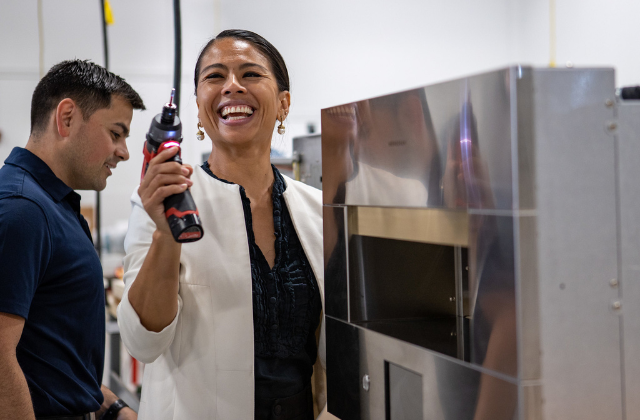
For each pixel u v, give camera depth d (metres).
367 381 0.80
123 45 2.93
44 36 2.82
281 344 1.06
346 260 0.84
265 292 1.05
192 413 0.98
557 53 3.23
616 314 0.58
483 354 0.60
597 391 0.57
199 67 1.13
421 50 3.33
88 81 1.10
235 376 0.99
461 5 3.37
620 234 0.58
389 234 0.76
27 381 1.00
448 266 0.91
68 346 1.05
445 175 0.64
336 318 0.88
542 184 0.55
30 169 1.06
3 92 2.78
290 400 1.06
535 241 0.55
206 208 1.06
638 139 0.58
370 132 0.76
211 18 3.02
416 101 0.68
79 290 1.07
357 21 3.24
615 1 2.88
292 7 3.14
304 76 3.18
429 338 0.75
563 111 0.56
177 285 0.94
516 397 0.55
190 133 2.99
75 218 1.12
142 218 1.05
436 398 0.67
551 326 0.56
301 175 1.67
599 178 0.57
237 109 1.07
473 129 0.60
